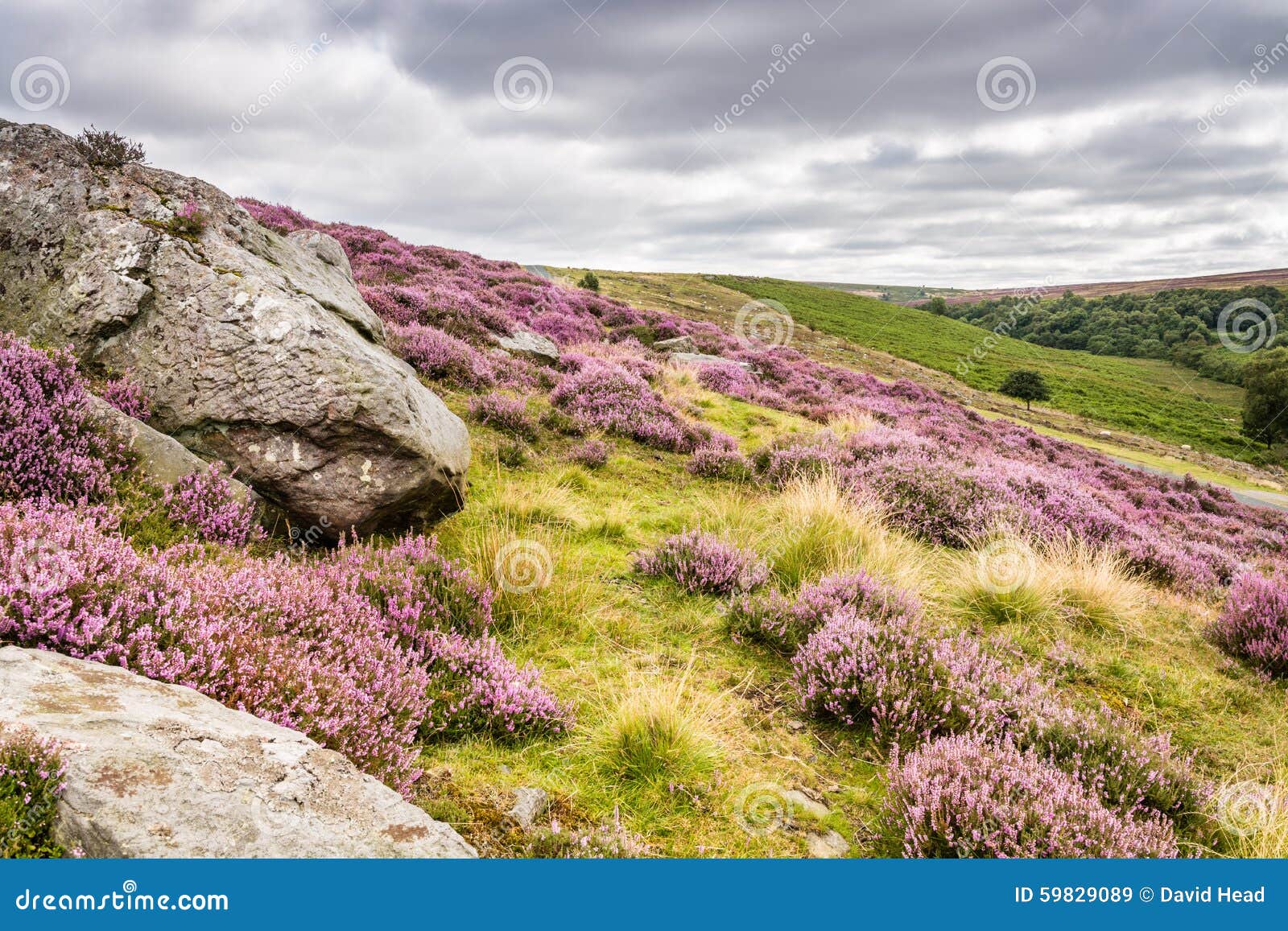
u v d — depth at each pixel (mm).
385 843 2441
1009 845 3123
